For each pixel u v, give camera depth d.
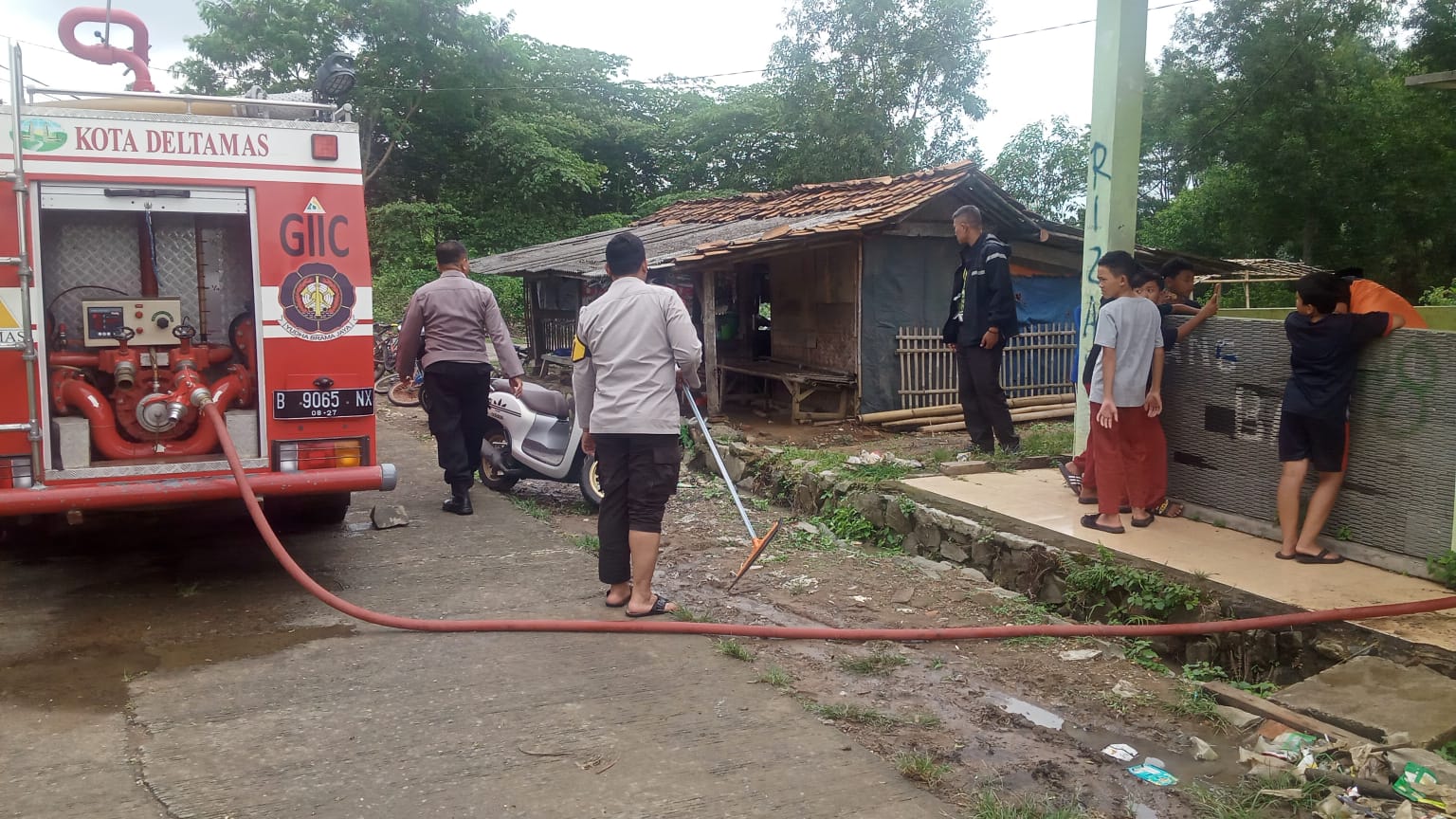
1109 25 6.09
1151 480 5.48
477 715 3.52
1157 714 3.69
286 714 3.51
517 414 7.13
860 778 3.11
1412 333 4.45
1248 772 3.19
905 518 6.09
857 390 9.66
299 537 6.02
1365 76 21.62
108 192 4.39
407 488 7.49
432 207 24.88
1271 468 5.18
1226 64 22.19
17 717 3.47
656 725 3.46
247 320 5.03
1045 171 26.50
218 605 4.74
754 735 3.40
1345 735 3.31
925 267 9.84
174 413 4.63
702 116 28.75
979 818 2.86
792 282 10.77
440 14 24.17
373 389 4.98
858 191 11.36
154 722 3.43
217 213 4.68
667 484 4.48
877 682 3.94
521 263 14.70
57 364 4.59
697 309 10.27
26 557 5.54
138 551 5.69
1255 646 4.20
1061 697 3.84
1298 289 4.61
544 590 4.99
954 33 23.53
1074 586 4.86
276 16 22.31
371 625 4.46
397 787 3.00
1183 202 24.22
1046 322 10.67
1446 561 4.32
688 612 4.62
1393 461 4.58
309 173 4.79
